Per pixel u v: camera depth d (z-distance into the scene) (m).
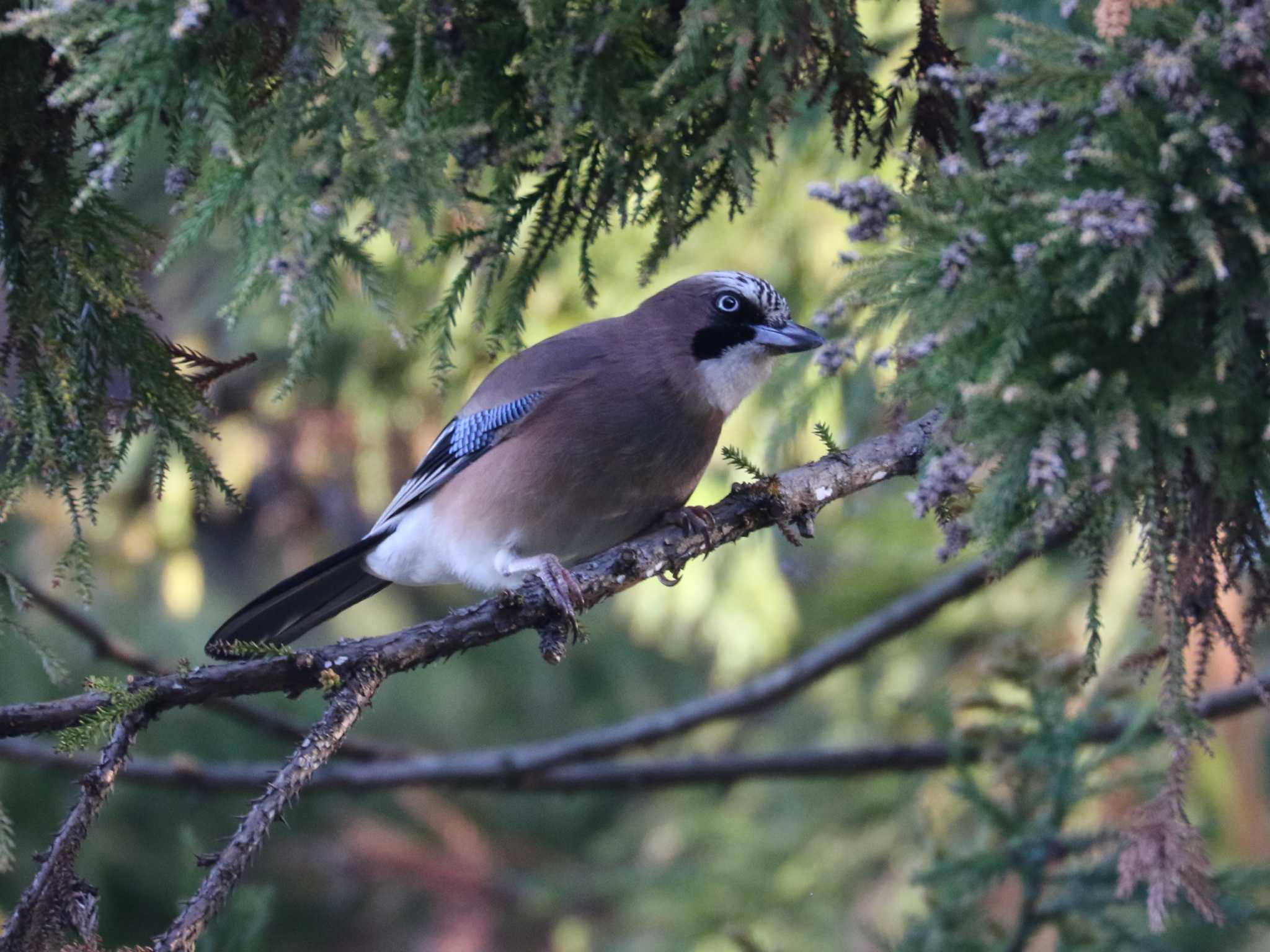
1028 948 7.82
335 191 4.93
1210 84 4.47
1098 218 4.30
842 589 11.64
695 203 7.25
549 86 5.47
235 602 15.86
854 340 4.73
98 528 12.27
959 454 4.52
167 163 5.71
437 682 16.22
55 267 5.61
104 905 13.95
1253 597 4.82
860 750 9.98
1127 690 8.17
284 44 5.32
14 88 5.46
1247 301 4.51
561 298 9.96
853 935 11.46
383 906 16.28
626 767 10.20
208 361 5.91
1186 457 4.66
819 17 5.30
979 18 7.36
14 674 13.14
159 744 14.25
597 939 13.62
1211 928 8.34
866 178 4.71
